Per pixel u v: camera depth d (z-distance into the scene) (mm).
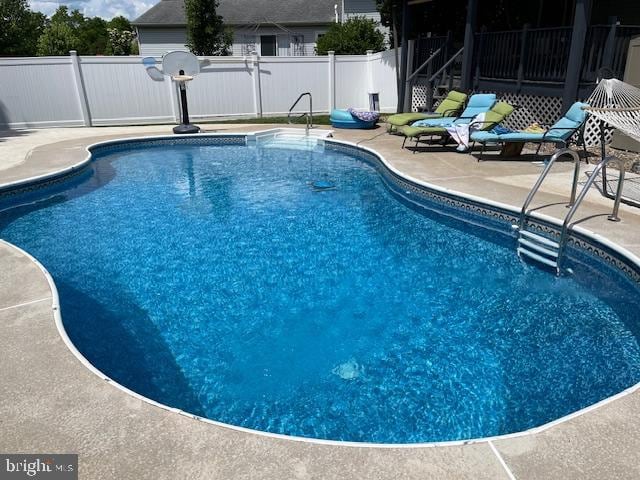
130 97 14430
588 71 9023
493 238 6188
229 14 27453
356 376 3463
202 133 12172
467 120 9828
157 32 26719
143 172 9438
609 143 9188
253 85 15312
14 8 20531
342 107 16344
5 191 7508
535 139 8195
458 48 13883
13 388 2664
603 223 5195
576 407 3121
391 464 2162
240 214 6961
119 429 2375
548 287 4758
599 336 3918
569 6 13211
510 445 2266
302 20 26125
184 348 3820
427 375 3453
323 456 2211
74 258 5527
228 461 2184
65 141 11305
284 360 3660
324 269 5203
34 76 13430
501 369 3510
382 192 8078
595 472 2105
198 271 5164
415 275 5062
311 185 8477
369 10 24812
